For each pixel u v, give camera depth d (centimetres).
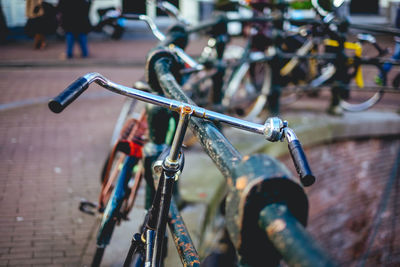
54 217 322
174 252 267
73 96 114
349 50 605
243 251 81
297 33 621
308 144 518
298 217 79
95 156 443
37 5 893
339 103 595
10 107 580
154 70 217
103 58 938
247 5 678
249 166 81
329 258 61
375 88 593
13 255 273
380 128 583
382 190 605
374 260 599
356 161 582
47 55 943
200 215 315
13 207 333
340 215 574
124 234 294
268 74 560
